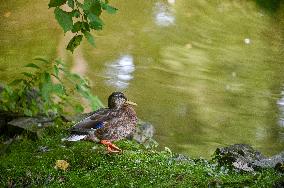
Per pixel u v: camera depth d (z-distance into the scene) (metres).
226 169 7.49
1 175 7.18
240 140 13.37
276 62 18.03
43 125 8.67
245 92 15.84
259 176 7.02
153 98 14.91
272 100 15.52
